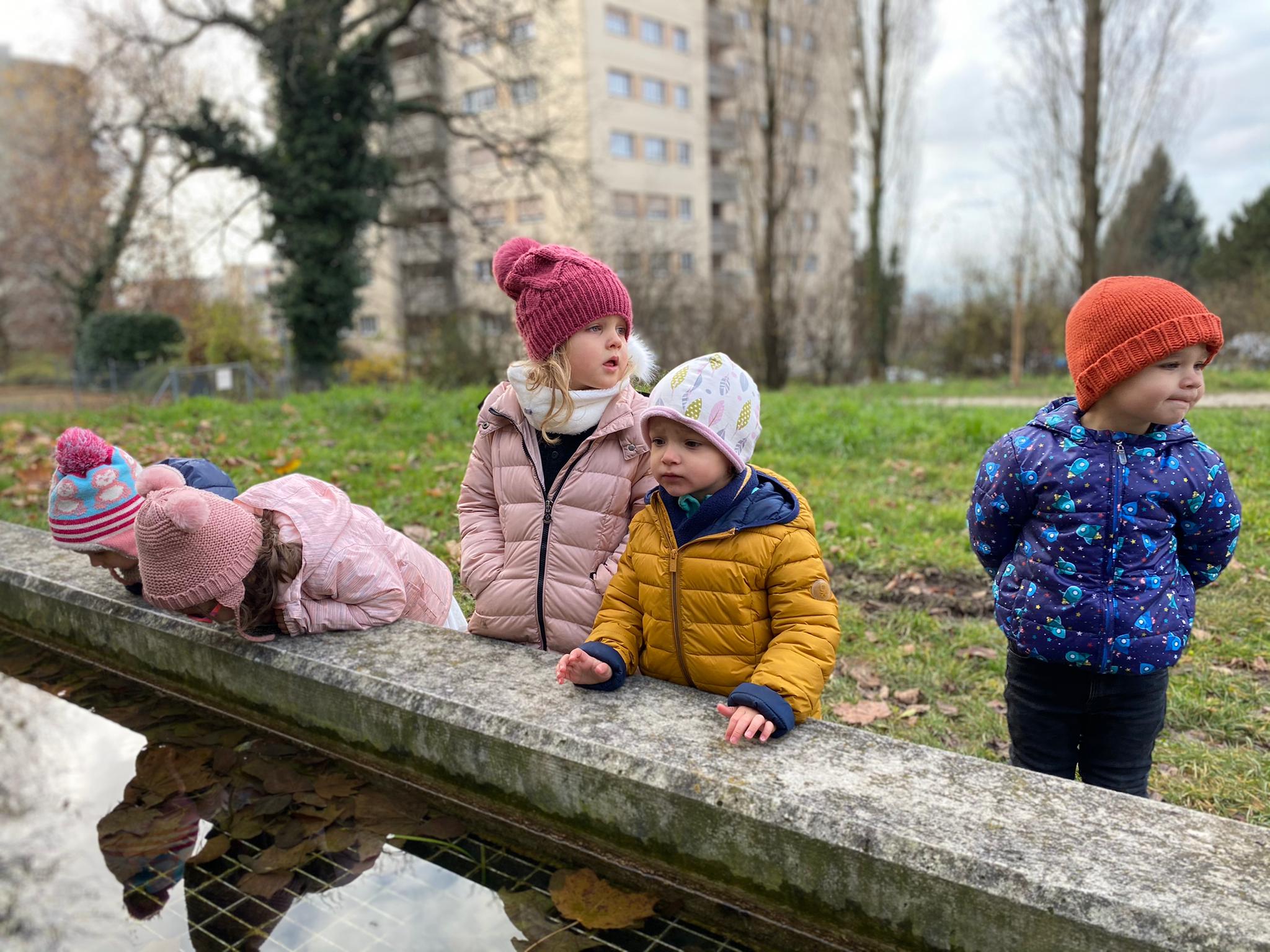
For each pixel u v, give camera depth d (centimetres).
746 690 180
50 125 2302
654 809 179
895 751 178
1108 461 189
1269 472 584
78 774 248
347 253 1809
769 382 1908
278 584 239
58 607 314
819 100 3123
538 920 182
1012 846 149
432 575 287
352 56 1678
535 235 2461
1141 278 186
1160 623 188
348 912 189
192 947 182
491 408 245
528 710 203
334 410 880
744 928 175
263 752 253
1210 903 135
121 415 891
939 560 428
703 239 3541
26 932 190
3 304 2925
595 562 232
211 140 1697
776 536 189
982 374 2112
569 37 2967
